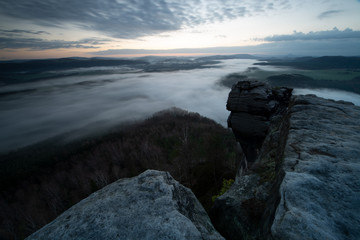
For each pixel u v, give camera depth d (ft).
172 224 12.40
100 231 12.10
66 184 229.45
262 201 20.07
